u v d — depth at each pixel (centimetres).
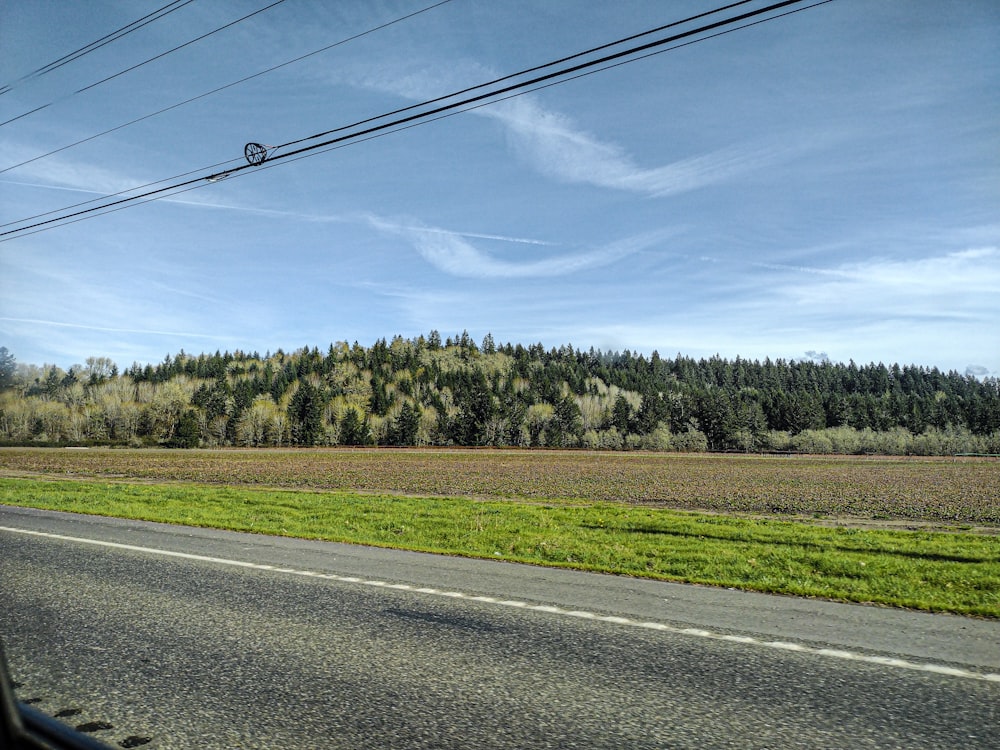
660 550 1216
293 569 890
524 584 815
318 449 11356
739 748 389
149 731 406
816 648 572
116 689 473
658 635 607
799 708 446
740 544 1293
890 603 738
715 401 15562
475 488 3219
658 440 13900
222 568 895
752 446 14300
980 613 697
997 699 462
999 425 16325
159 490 2342
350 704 450
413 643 580
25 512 1554
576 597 751
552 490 3164
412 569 900
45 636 594
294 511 1773
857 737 402
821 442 12938
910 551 1227
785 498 2917
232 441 14100
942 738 400
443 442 15162
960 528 1942
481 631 616
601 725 420
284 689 475
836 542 1348
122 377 15850
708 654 555
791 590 795
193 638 591
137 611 677
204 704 448
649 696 466
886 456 11219
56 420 12162
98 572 865
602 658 544
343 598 735
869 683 491
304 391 15012
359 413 16838
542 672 512
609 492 3095
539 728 415
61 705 444
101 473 4022
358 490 2972
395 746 390
